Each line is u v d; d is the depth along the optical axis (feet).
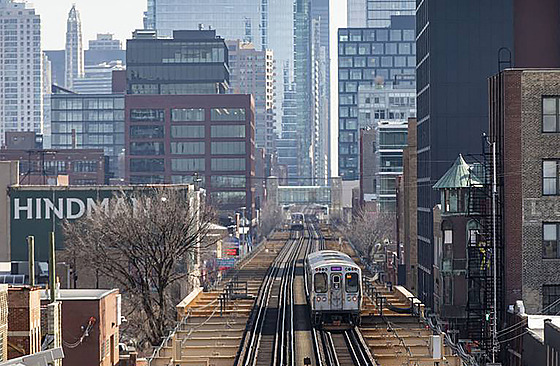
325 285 517.96
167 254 583.58
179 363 433.89
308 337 499.51
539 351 398.01
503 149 494.18
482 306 538.47
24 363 280.31
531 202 489.67
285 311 603.26
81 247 647.56
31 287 373.81
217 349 466.29
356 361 417.49
